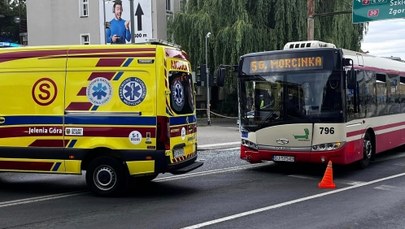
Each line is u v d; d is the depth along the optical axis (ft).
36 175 38.09
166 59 28.35
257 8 100.01
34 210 25.25
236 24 97.50
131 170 28.09
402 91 50.78
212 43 101.71
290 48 38.55
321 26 97.09
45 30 137.28
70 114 28.55
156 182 33.91
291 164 43.14
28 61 29.30
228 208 25.35
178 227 21.56
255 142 37.83
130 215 23.91
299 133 36.17
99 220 22.95
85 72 28.53
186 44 105.70
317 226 21.70
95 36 132.36
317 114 35.68
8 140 29.43
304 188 31.32
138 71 27.96
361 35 101.50
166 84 28.09
